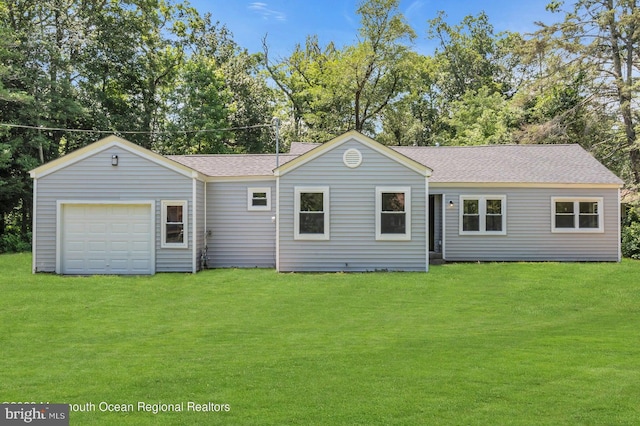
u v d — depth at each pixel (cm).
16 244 2380
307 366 635
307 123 3759
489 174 1797
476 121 3725
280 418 469
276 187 1516
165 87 3378
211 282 1337
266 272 1505
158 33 3359
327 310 1030
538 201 1752
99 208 1487
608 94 2516
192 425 454
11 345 762
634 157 2448
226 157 1891
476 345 747
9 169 2544
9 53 2334
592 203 1753
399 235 1505
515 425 452
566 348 724
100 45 2884
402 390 542
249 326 893
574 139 2752
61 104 2525
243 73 3688
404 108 3725
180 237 1498
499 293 1200
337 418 468
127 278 1398
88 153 1486
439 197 1775
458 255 1750
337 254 1510
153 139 3197
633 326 892
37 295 1165
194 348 738
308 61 3866
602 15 2406
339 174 1512
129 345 759
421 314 996
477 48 4388
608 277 1391
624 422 459
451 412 481
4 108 2475
